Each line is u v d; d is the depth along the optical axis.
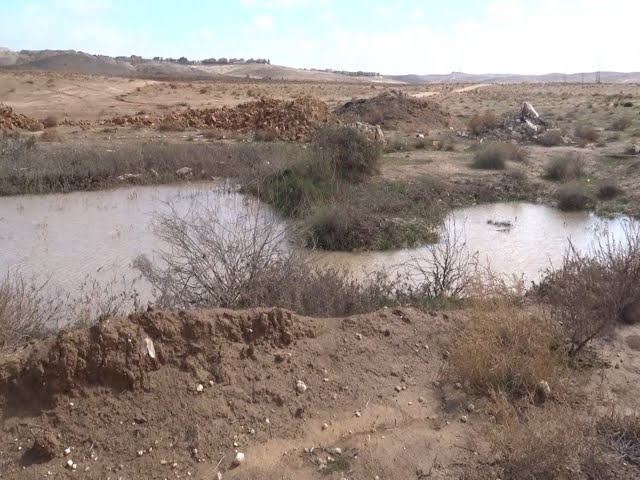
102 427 4.26
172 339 4.84
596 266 7.16
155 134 26.38
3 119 26.98
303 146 21.09
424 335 5.96
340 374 5.18
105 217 13.55
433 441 4.52
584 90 72.19
